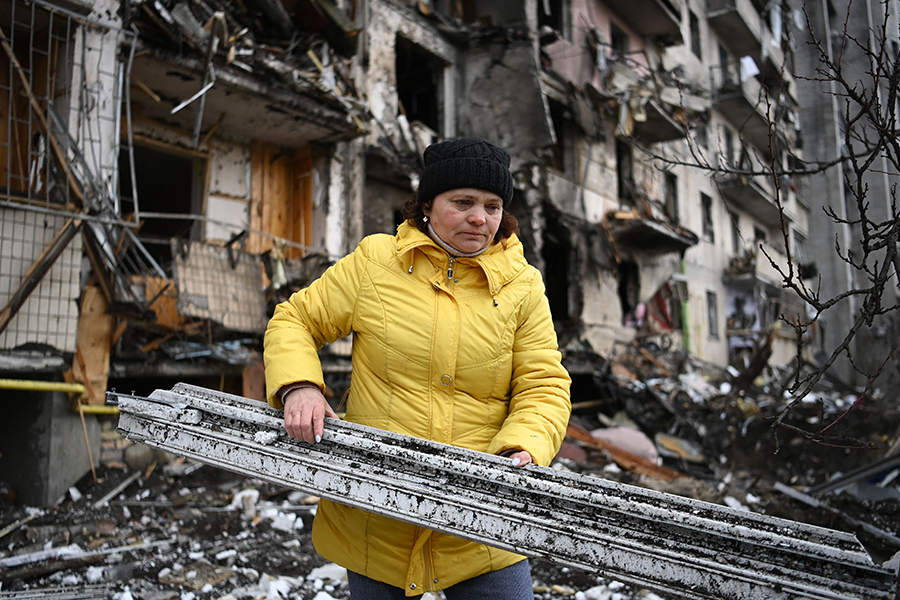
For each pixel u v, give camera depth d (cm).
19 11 499
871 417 1108
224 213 784
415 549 142
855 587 98
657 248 1786
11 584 318
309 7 736
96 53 527
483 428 151
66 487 471
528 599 149
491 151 145
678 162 291
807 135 789
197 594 328
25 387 445
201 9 612
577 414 1170
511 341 152
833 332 1616
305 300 156
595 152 1584
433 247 147
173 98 682
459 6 1236
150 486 501
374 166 956
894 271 186
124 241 536
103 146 526
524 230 1250
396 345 146
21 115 534
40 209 446
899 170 188
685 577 107
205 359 630
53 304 468
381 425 148
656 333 1711
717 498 657
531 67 1177
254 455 140
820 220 1798
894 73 191
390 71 1008
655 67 1853
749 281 2230
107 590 317
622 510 115
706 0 2192
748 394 1372
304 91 711
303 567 378
